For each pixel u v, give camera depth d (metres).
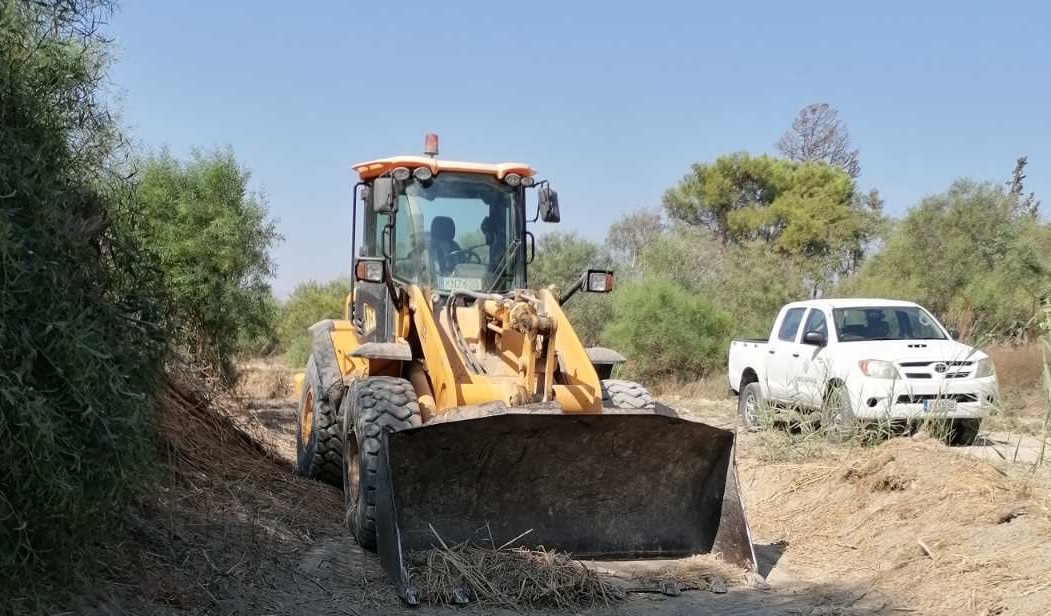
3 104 4.48
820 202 42.09
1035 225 22.78
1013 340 18.61
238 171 13.48
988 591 5.92
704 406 18.22
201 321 12.77
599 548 6.64
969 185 23.72
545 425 6.25
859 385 11.38
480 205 8.08
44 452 4.00
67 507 4.28
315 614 5.59
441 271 7.82
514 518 6.54
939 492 7.54
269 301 14.23
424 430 6.09
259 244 13.69
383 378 7.19
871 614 5.90
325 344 9.00
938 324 12.91
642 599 6.10
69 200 4.76
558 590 5.97
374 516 6.62
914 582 6.30
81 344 4.23
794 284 25.19
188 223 12.87
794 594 6.30
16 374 3.96
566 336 7.40
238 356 14.37
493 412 6.48
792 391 12.77
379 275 7.59
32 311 4.24
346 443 7.43
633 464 6.66
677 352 21.70
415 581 5.96
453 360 7.14
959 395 11.45
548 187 8.04
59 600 4.58
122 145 5.84
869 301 13.19
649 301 21.97
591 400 6.93
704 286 26.88
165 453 7.03
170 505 6.27
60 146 4.84
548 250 28.22
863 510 7.84
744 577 6.44
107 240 5.23
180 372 8.60
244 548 6.27
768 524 8.25
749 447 11.44
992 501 7.19
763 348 13.91
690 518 6.86
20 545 4.09
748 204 45.66
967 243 22.98
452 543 6.36
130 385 4.80
